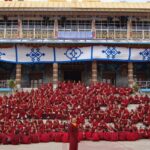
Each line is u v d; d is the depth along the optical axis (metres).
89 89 53.16
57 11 62.38
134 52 60.94
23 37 62.53
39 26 62.97
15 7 62.12
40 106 45.97
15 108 44.75
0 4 63.41
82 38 61.47
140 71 63.75
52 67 62.62
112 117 43.72
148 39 61.31
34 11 62.34
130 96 52.22
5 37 62.41
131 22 63.72
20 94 50.69
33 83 62.59
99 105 48.03
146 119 43.38
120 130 38.78
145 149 33.28
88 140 38.06
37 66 62.72
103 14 63.00
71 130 24.81
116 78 63.28
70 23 63.38
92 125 40.16
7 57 60.00
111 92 53.00
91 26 63.28
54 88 56.78
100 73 63.19
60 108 45.59
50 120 41.41
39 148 33.72
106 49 60.53
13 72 62.25
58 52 60.44
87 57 60.38
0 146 35.03
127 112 44.69
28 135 36.44
